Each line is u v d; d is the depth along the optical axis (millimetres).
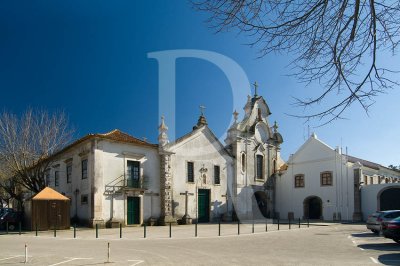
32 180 35500
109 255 14156
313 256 14500
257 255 14852
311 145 44562
